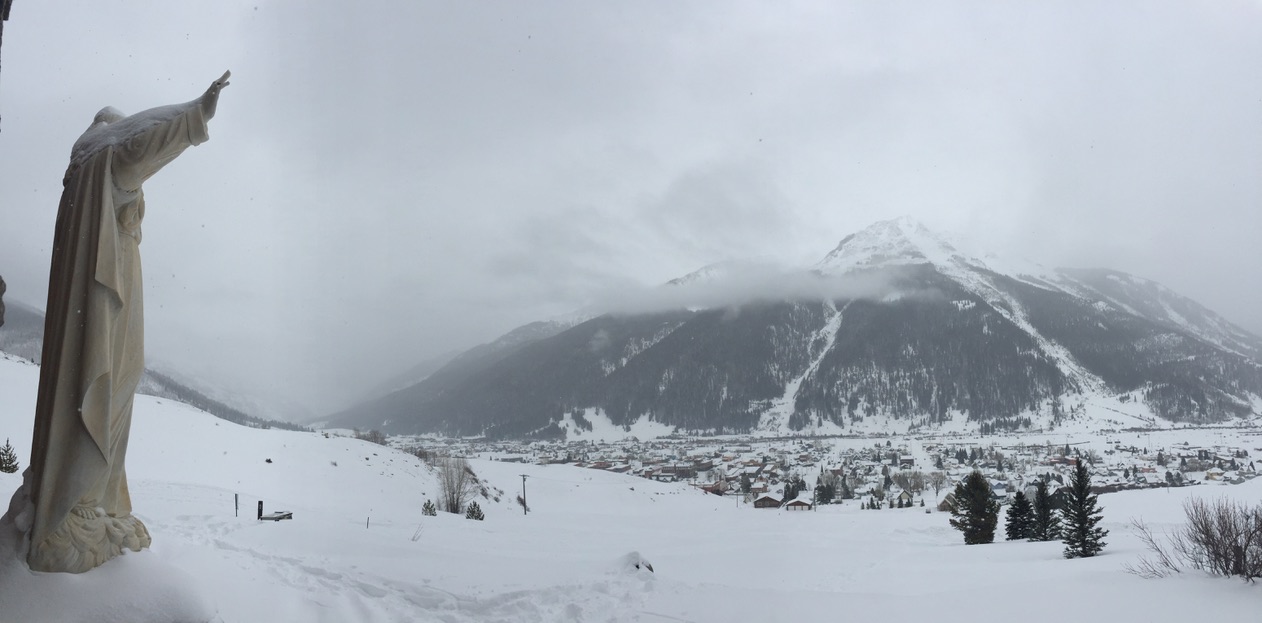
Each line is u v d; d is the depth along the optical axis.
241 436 47.03
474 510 43.41
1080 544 24.58
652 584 11.73
